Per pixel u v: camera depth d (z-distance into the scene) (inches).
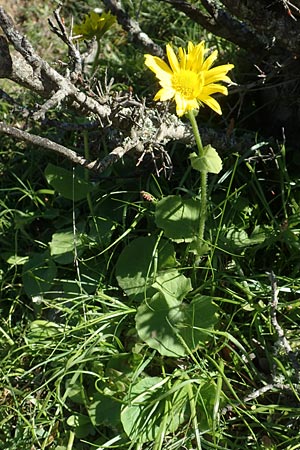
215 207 20.5
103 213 22.0
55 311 21.0
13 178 24.0
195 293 19.7
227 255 20.4
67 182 21.4
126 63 27.2
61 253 21.1
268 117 23.2
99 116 19.0
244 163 21.8
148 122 19.4
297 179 21.5
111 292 20.7
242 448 17.6
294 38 19.4
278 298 19.7
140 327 18.7
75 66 18.2
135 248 20.3
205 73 16.5
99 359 19.1
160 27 28.3
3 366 19.6
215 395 17.5
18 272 22.2
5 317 21.3
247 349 19.2
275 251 20.8
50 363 19.8
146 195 20.2
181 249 20.7
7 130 17.3
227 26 21.4
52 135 23.9
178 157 22.3
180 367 19.0
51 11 30.3
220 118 23.7
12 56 18.2
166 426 17.6
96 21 20.4
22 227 22.5
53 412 19.1
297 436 17.1
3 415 19.0
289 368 18.3
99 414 18.1
